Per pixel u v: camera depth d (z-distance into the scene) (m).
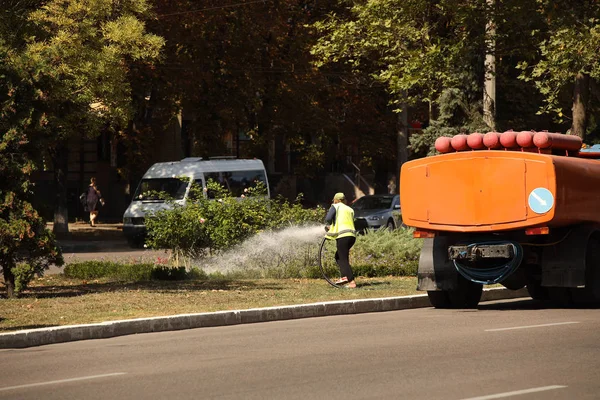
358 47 47.47
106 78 38.44
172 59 54.72
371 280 27.05
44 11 35.75
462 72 43.06
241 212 29.50
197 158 47.19
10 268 22.08
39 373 12.94
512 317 19.45
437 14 45.41
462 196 21.73
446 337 15.95
